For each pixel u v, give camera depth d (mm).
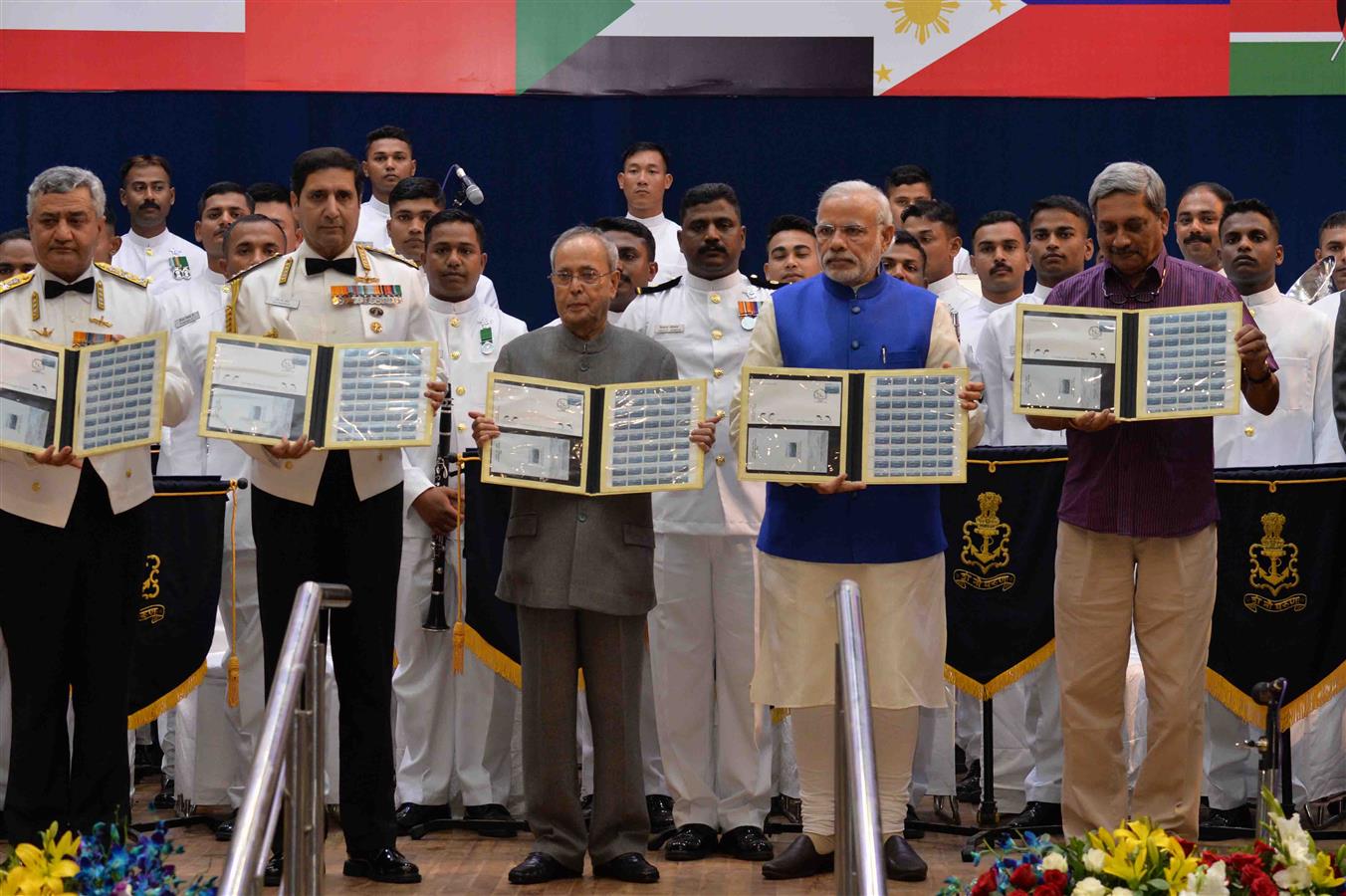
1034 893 3723
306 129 8594
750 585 5863
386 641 5391
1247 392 5305
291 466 5273
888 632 5293
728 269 6199
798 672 5344
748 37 8523
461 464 6188
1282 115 8461
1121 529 5242
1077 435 5379
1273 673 5812
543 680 5418
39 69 8438
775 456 5195
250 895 3166
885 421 5188
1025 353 5172
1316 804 6184
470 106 8617
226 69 8461
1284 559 5797
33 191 5293
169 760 6773
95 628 5266
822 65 8508
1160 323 5133
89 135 8539
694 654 5879
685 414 5312
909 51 8492
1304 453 6918
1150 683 5328
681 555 5883
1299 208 8477
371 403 5215
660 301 6238
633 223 6895
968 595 6105
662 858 5789
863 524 5297
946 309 5496
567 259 5449
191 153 8570
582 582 5316
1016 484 6070
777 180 8641
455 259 6676
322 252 5520
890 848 5355
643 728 6402
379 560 5367
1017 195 8586
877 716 5352
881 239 5445
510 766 6336
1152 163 8531
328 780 6262
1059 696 5695
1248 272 6957
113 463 5230
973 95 8477
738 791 5859
